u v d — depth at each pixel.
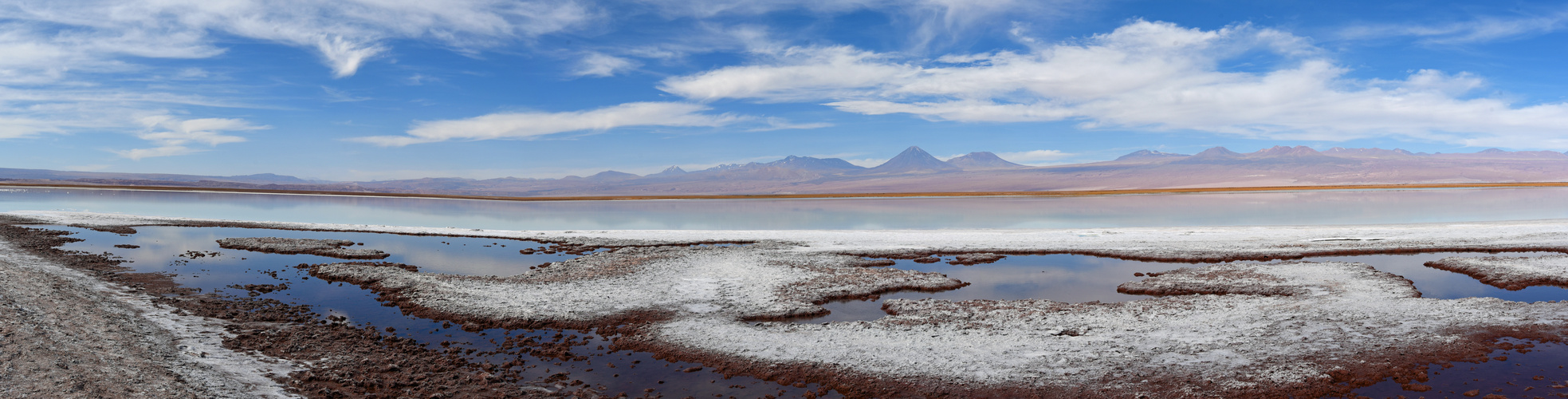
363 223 62.00
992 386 12.91
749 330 17.12
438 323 18.39
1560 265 24.52
